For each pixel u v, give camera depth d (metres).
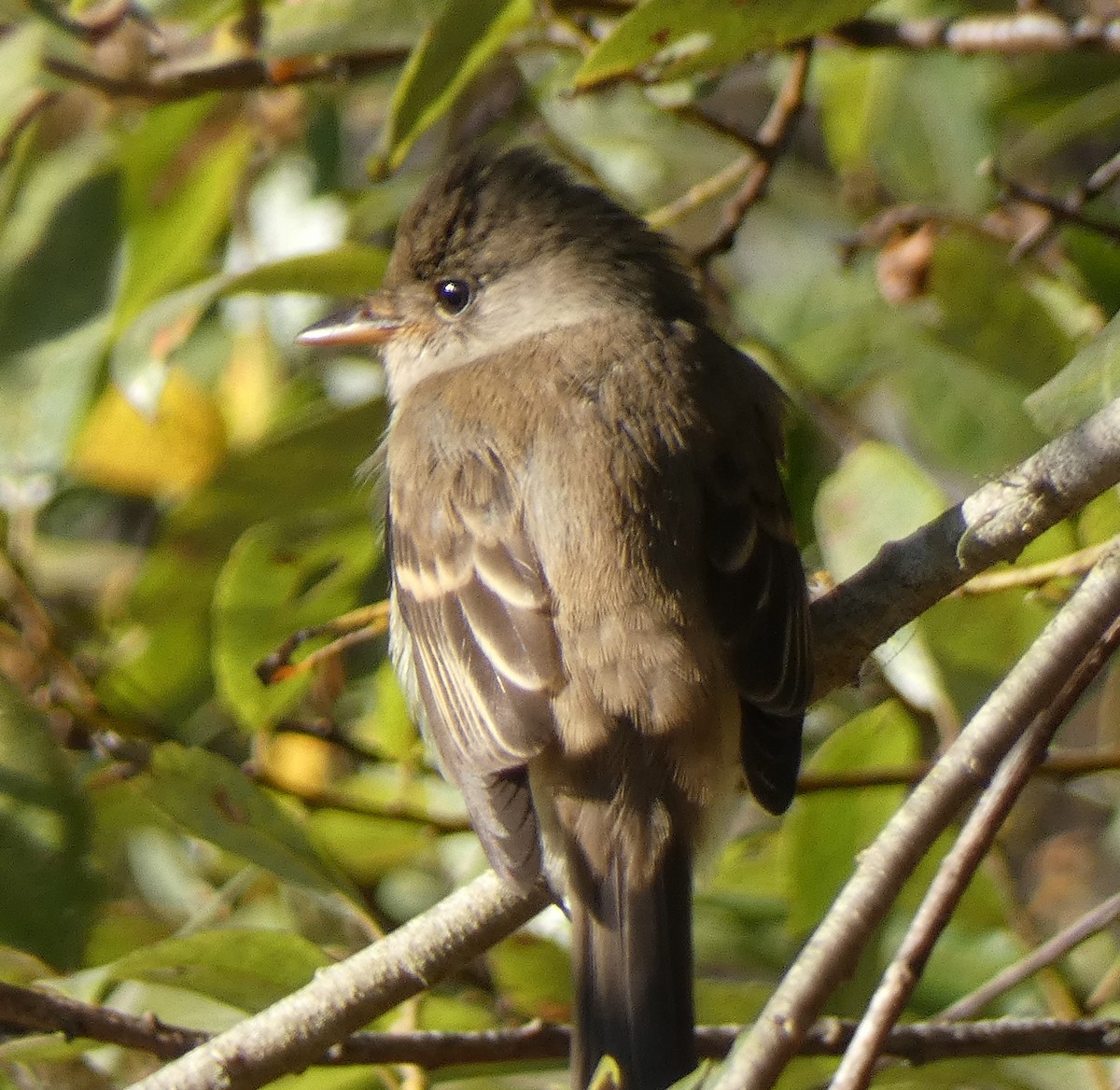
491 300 8.42
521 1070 7.27
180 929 9.04
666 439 7.19
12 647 9.46
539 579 6.93
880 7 10.20
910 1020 8.30
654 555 6.86
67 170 9.52
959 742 5.60
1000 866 8.41
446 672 7.07
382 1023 7.69
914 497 8.15
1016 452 8.81
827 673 6.89
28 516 9.66
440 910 6.56
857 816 8.35
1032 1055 6.96
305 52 8.55
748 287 9.60
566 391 7.42
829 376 9.07
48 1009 6.52
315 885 7.57
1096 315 8.94
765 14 7.36
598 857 6.48
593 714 6.64
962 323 8.88
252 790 7.68
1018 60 10.27
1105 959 9.18
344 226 10.33
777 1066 5.18
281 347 10.48
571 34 9.30
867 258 9.73
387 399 8.85
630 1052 6.09
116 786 9.34
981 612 8.18
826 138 10.57
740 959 8.68
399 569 7.42
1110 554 5.70
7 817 7.20
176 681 9.22
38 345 9.21
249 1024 6.46
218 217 9.54
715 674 6.71
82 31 9.04
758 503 7.23
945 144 10.26
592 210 8.45
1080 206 8.83
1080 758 8.48
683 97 9.41
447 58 7.71
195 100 9.51
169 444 9.70
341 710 10.25
